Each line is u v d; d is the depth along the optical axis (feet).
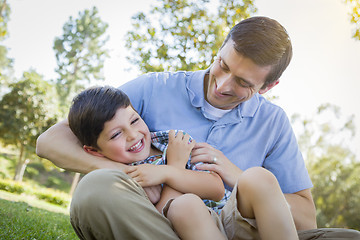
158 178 5.70
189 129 7.01
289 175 7.22
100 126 6.01
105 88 6.41
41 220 13.94
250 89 6.20
